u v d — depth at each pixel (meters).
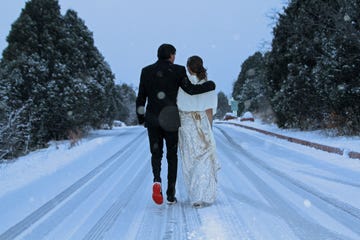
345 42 11.28
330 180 6.57
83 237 4.14
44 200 5.79
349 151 8.70
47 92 16.56
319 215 4.66
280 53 16.11
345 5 11.32
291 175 7.01
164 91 5.09
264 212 4.79
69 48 18.52
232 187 6.16
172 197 5.24
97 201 5.62
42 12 17.92
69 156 10.61
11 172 8.57
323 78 12.09
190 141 5.15
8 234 4.34
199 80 5.21
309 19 12.90
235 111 38.97
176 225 4.38
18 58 16.52
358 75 11.38
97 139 15.10
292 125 16.02
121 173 7.79
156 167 5.08
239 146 11.47
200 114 5.21
